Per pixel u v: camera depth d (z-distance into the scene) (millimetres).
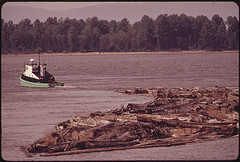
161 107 127938
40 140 93062
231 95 149000
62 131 98812
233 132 101875
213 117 115500
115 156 85250
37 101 159750
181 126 102812
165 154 86062
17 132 102875
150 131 99250
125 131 98875
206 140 96688
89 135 96750
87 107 144375
